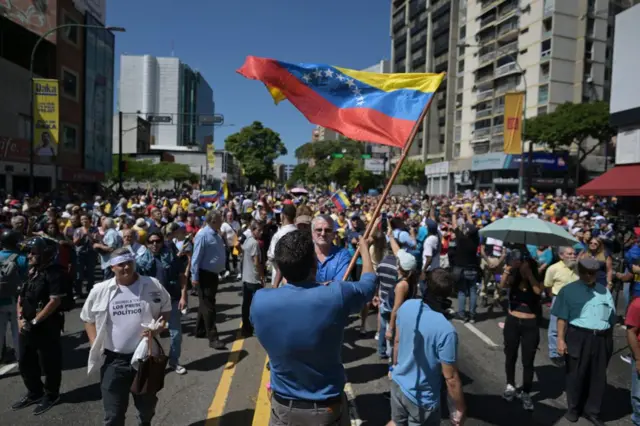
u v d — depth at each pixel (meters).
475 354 6.59
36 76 28.53
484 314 8.84
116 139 62.06
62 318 4.73
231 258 13.06
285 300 2.38
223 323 7.79
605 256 8.95
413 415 3.22
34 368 4.67
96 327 3.64
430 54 72.38
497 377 5.76
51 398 4.67
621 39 17.31
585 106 39.12
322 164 85.69
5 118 24.47
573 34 48.16
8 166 23.61
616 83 17.53
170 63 127.62
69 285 4.68
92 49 34.69
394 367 3.46
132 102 127.19
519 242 5.81
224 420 4.43
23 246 5.78
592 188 17.09
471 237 8.29
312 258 2.50
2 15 24.95
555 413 4.81
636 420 4.43
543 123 41.16
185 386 5.23
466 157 59.78
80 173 31.94
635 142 16.86
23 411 4.58
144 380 3.50
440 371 3.24
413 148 77.88
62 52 30.48
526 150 50.78
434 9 70.75
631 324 4.36
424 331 3.20
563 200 29.09
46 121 17.94
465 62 61.97
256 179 70.25
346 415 2.57
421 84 4.12
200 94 145.75
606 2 48.47
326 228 4.32
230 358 6.10
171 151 70.88
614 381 5.85
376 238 7.80
